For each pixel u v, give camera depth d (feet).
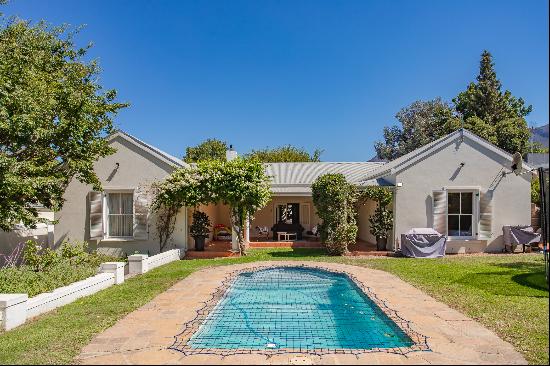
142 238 67.05
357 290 38.99
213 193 64.69
